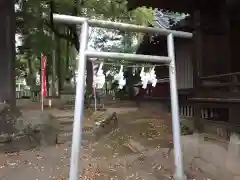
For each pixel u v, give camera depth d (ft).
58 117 45.21
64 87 86.89
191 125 27.48
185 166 20.27
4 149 26.53
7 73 31.12
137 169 20.21
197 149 21.67
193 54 26.58
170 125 35.63
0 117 29.25
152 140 28.66
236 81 21.31
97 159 23.29
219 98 22.49
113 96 82.58
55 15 13.48
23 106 68.08
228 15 26.43
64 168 21.16
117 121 38.60
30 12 53.47
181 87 39.73
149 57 15.47
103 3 58.34
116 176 18.80
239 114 20.22
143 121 38.22
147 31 15.74
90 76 54.70
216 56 26.18
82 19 13.87
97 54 13.87
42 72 52.95
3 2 30.94
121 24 15.01
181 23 30.32
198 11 25.98
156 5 28.04
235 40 28.37
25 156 24.68
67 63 90.74
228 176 17.49
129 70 61.46
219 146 20.40
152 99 53.47
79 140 13.26
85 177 18.70
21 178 18.90
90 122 42.68
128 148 26.37
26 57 94.48
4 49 31.01
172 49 16.19
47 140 29.96
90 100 65.16
